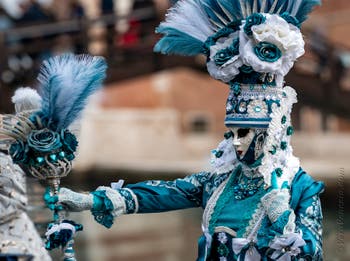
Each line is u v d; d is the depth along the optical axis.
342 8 29.25
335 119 31.70
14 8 20.09
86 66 5.99
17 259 5.58
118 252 18.38
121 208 5.95
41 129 5.88
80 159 28.22
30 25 19.70
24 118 5.88
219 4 5.98
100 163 29.48
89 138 29.28
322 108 21.64
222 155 6.09
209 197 6.06
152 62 20.22
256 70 5.66
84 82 5.95
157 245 18.94
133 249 18.70
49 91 5.88
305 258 5.44
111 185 6.11
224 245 5.84
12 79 18.78
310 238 5.50
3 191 6.08
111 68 20.11
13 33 19.09
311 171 26.95
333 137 30.84
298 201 5.70
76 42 19.55
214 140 32.75
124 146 30.88
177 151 32.25
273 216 5.55
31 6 19.92
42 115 5.88
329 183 22.08
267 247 5.55
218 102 34.69
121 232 19.98
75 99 5.91
